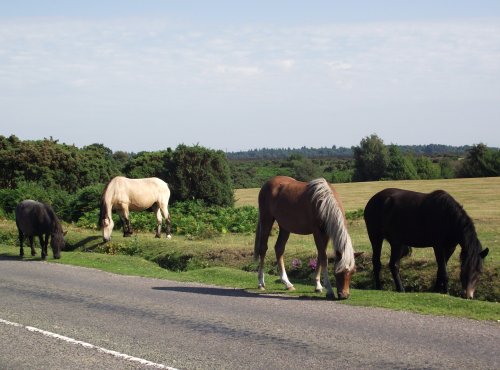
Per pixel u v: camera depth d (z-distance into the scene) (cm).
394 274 1355
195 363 720
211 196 3534
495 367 686
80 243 2239
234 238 2223
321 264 1175
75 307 1080
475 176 7712
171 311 1034
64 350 791
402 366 693
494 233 1914
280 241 1294
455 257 1472
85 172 5216
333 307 1056
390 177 8125
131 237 2223
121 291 1265
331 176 8825
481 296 1291
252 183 8662
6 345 821
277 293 1232
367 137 8575
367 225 1408
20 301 1147
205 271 1557
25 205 1941
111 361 736
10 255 2033
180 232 2511
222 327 905
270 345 796
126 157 9681
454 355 734
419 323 913
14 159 5000
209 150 3562
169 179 3544
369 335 840
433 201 1281
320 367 696
